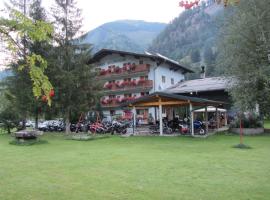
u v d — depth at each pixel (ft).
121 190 23.91
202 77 135.74
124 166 34.19
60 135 85.35
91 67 91.30
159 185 25.36
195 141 61.16
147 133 80.23
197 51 291.99
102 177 28.73
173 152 45.44
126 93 129.29
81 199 21.70
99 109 119.03
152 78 123.54
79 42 92.48
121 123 89.45
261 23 71.87
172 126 82.94
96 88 91.97
